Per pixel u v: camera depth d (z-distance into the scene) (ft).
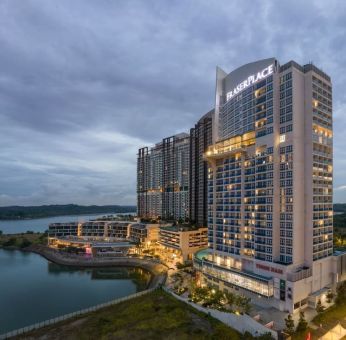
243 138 384.47
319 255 337.11
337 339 239.50
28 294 422.41
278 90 344.69
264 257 339.57
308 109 334.65
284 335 238.27
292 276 300.81
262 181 349.20
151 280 481.87
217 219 419.33
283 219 330.34
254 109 369.50
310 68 336.49
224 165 411.75
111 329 266.77
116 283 481.46
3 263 635.66
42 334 260.21
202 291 337.93
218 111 460.14
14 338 253.44
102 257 638.53
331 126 360.69
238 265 375.04
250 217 363.76
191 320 283.79
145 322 279.69
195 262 458.09
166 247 641.40
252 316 285.64
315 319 278.46
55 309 362.12
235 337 239.71
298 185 326.65
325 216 348.79
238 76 412.36
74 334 258.98
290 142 327.06
